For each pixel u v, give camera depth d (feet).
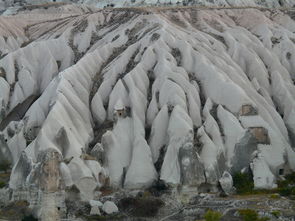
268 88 266.57
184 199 206.28
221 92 245.45
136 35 298.56
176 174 209.77
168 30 287.48
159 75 254.47
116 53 290.76
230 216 189.57
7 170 233.76
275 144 230.27
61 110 231.71
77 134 229.86
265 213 187.83
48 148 205.36
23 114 285.64
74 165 207.10
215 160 216.13
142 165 217.15
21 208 201.16
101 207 200.44
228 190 211.41
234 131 226.99
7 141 251.80
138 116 238.48
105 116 249.34
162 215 198.18
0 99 278.67
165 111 234.17
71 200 202.90
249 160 223.10
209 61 264.93
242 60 279.28
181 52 270.87
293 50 290.56
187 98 241.96
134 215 198.08
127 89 252.01
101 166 218.79
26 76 294.25
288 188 211.41
